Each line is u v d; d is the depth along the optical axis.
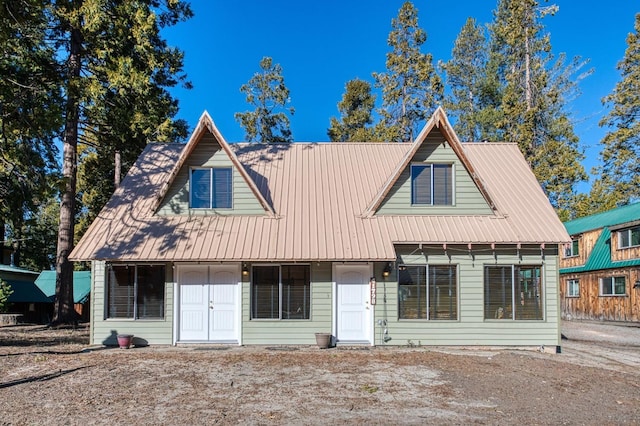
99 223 16.47
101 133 22.05
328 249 15.31
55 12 17.95
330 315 15.70
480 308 15.65
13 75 15.88
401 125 38.03
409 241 15.55
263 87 43.00
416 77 38.12
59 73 18.12
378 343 15.48
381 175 18.59
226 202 16.81
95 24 18.16
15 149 15.56
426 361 12.96
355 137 41.16
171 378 10.84
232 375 11.16
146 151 19.70
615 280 28.20
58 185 16.27
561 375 11.72
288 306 15.75
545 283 15.74
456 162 16.70
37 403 8.84
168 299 15.75
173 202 16.78
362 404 8.94
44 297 29.89
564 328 24.72
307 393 9.66
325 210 16.91
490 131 40.34
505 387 10.43
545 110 36.75
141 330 15.62
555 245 15.80
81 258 15.20
